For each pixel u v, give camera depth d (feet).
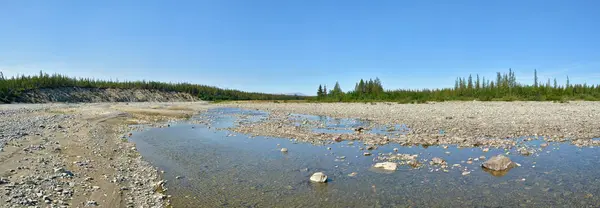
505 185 29.86
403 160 40.01
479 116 90.17
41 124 70.79
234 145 51.62
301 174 34.40
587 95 204.33
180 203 25.77
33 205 22.62
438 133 61.16
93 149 45.85
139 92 431.43
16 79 319.47
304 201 26.53
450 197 27.09
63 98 335.47
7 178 28.50
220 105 230.07
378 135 59.26
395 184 30.68
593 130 60.85
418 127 70.49
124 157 41.98
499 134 58.34
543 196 26.89
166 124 85.25
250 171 35.68
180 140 57.16
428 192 28.37
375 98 269.23
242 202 26.27
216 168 37.06
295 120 95.25
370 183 31.04
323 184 30.89
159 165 38.50
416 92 268.41
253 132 66.54
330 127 74.59
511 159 39.32
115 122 85.71
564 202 25.50
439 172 34.45
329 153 44.70
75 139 53.21
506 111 105.40
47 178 29.25
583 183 29.94
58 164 35.29
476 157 41.11
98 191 27.17
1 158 36.09
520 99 208.03
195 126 80.74
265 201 26.50
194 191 28.86
